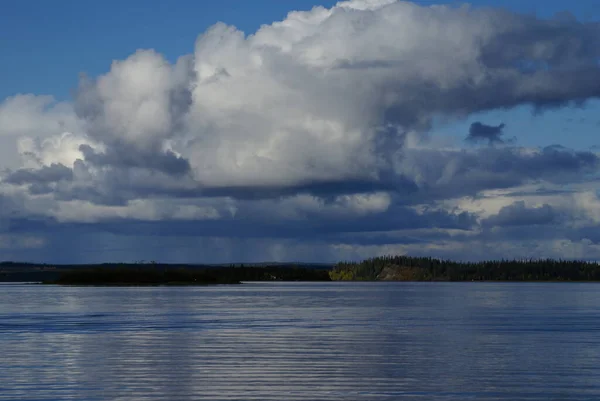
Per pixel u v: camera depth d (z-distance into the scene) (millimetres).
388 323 75500
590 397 32594
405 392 33719
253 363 42875
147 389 34438
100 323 76000
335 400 31969
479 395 33031
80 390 34156
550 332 63625
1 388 34750
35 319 82938
